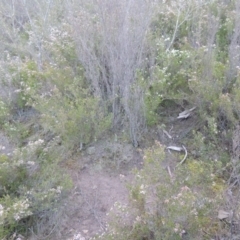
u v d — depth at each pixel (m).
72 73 4.71
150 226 3.03
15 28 6.28
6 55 5.69
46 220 3.59
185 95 4.44
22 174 3.69
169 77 4.59
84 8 5.46
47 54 5.30
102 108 4.40
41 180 3.70
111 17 4.71
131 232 3.07
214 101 4.07
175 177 3.23
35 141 4.10
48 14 6.02
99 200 3.79
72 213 3.68
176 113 4.61
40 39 5.58
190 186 3.20
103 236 3.07
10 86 4.96
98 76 4.55
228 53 4.64
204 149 3.94
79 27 4.73
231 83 4.32
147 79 4.45
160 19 5.55
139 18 4.69
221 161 3.85
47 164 3.82
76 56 4.88
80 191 3.89
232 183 3.64
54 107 4.21
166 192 3.02
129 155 4.19
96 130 4.20
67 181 3.65
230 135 3.95
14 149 4.00
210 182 3.38
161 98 4.49
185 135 4.32
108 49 4.64
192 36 5.19
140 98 4.23
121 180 3.97
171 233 2.93
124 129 4.36
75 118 4.12
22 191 3.57
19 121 4.77
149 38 4.77
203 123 4.33
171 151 4.17
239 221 3.21
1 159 3.68
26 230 3.51
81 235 3.48
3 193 3.64
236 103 3.91
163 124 4.37
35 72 4.81
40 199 3.46
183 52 4.61
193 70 4.43
